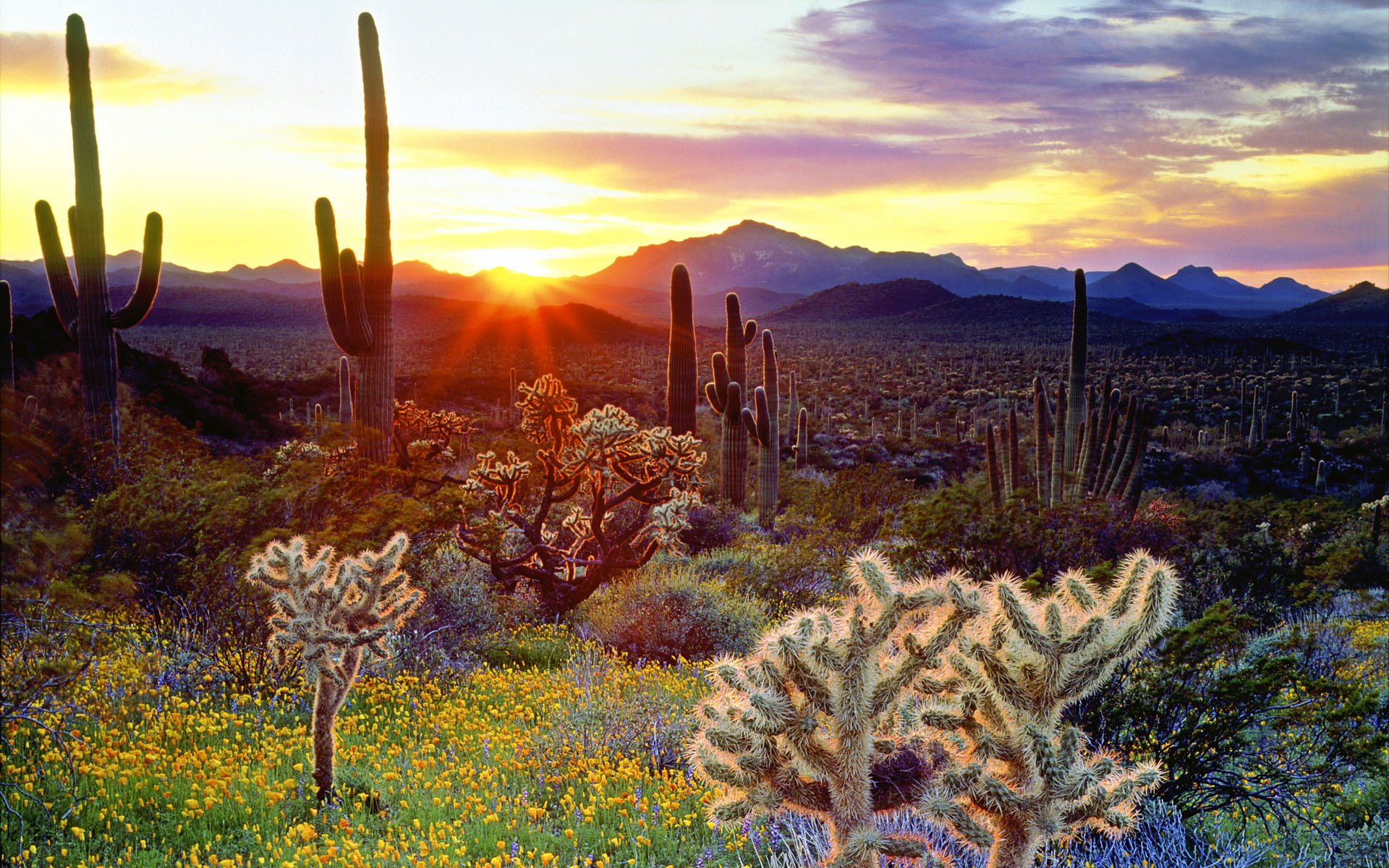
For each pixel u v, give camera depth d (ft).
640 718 26.68
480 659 36.27
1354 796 19.93
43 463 20.16
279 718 27.66
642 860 18.60
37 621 20.67
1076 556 35.45
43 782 20.44
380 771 23.89
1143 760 20.17
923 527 36.76
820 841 17.80
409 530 35.91
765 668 11.03
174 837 18.83
